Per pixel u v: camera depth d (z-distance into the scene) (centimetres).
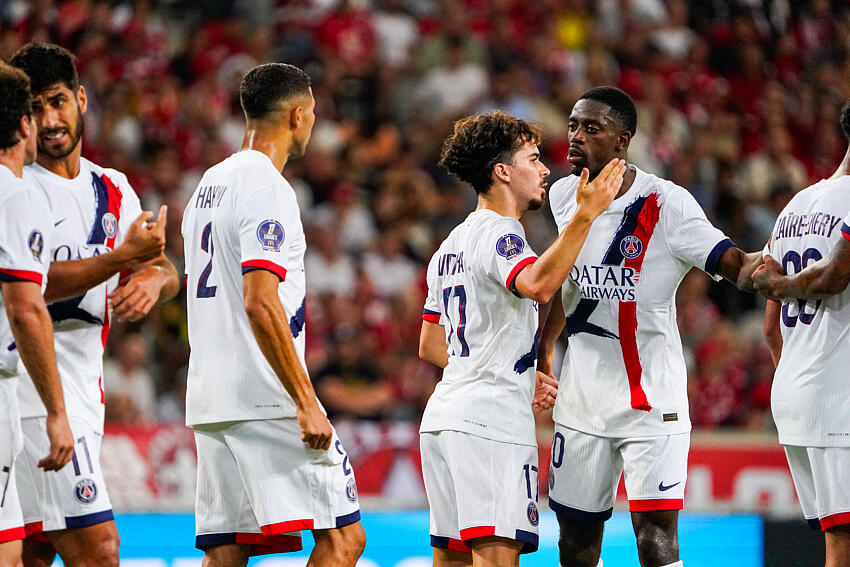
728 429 3528
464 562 1565
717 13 5016
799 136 4884
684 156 4475
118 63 4288
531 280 1428
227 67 4409
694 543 2405
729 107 4800
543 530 2470
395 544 2436
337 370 3456
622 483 2745
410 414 3434
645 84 4688
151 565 2430
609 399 1595
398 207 4094
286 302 1482
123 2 4466
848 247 1441
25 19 4331
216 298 1491
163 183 3953
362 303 3709
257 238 1430
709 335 3653
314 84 4416
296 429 1489
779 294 1524
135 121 4138
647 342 1590
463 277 1521
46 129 1484
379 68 4522
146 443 2753
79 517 1492
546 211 4016
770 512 2825
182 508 2616
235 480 1512
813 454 1546
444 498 1540
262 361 1480
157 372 3412
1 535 1321
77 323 1527
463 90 4447
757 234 4328
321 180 4109
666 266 1582
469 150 1542
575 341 1627
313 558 1537
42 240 1342
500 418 1491
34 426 1477
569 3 4853
